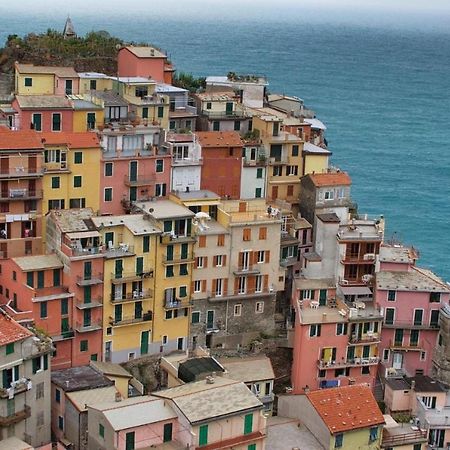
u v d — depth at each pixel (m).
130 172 145.75
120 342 132.88
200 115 170.75
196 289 138.75
